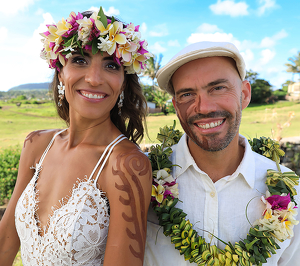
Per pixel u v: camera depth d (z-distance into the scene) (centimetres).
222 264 117
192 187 134
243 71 119
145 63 137
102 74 119
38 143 152
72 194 118
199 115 117
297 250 135
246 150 131
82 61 119
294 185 126
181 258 129
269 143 143
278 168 134
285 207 121
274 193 124
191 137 125
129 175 110
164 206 127
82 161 126
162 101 2347
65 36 118
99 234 114
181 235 123
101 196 118
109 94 123
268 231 118
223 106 116
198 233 130
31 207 128
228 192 129
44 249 118
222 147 120
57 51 123
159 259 134
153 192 129
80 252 112
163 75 127
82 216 113
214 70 114
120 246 105
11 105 3206
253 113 2617
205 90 116
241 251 116
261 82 3466
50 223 118
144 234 111
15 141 1691
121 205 109
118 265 103
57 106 165
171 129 164
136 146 126
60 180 127
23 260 133
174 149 151
